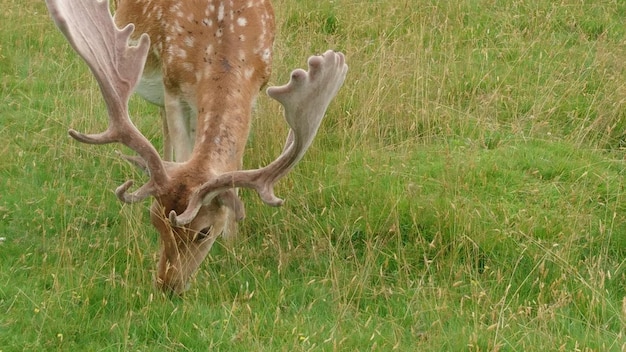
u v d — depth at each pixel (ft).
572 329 36.01
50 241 41.29
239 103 37.58
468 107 52.13
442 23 62.23
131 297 37.01
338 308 37.06
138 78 34.47
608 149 49.83
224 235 40.65
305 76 32.73
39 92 55.01
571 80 54.65
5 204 43.93
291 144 34.17
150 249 39.91
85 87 54.60
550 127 51.21
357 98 51.62
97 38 34.19
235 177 33.96
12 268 38.93
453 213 42.06
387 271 40.11
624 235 42.14
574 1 64.69
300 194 44.04
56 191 44.86
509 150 48.49
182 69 39.19
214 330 35.50
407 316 36.83
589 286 36.91
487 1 65.31
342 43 59.72
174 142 40.27
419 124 50.96
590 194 44.60
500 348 34.68
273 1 62.59
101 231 41.83
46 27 61.72
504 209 43.09
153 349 34.76
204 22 39.17
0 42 59.77
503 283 38.83
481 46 59.36
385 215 42.91
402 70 53.01
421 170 46.52
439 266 39.86
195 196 33.30
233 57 38.60
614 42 59.47
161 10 40.27
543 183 45.93
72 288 37.52
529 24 62.39
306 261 40.47
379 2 63.98
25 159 47.65
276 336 35.29
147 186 33.73
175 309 35.78
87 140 33.24
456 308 37.37
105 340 35.32
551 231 42.01
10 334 35.19
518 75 56.03
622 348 33.24
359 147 48.73
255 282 38.37
